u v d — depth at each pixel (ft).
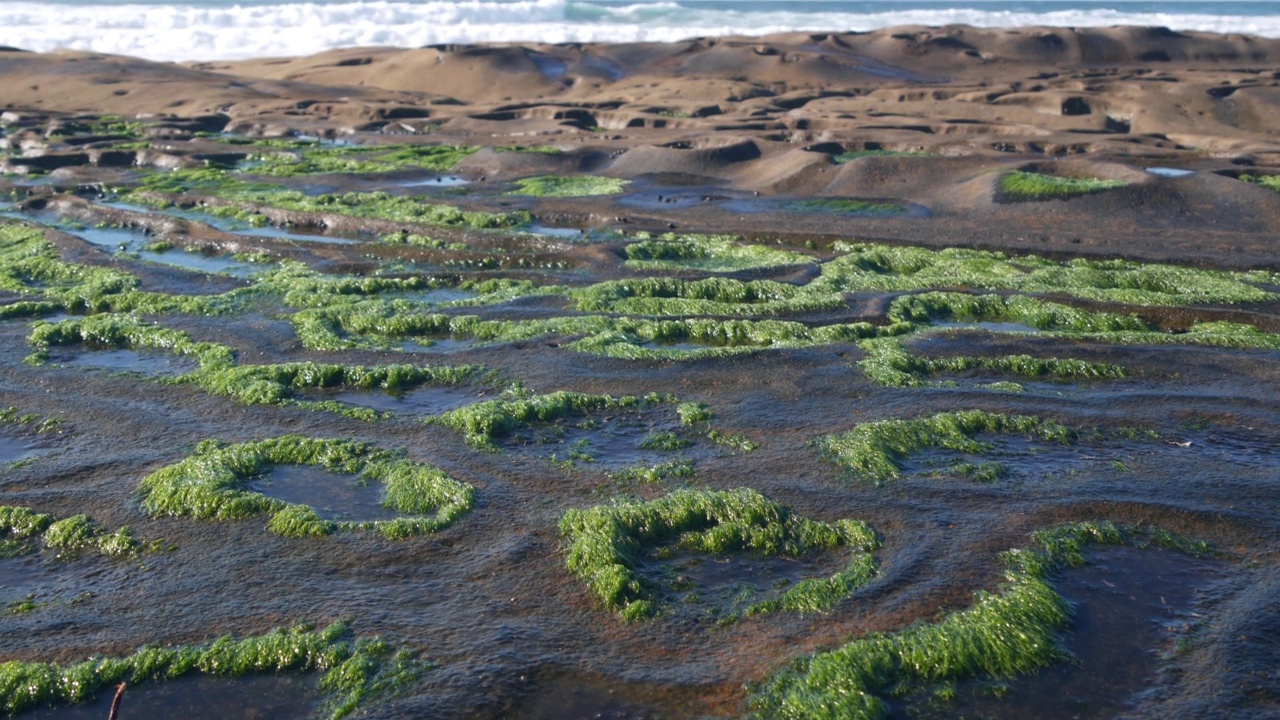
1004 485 32.35
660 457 34.73
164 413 38.34
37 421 37.52
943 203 80.53
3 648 24.27
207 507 30.68
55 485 32.40
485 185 91.56
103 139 114.83
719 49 175.42
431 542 28.99
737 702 22.41
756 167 96.27
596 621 25.35
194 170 98.37
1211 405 38.93
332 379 41.75
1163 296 53.78
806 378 41.78
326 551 28.58
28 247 65.31
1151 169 91.25
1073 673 23.48
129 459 34.30
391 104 138.00
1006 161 88.33
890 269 63.00
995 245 66.23
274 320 50.11
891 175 87.76
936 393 40.06
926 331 48.14
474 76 161.58
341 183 92.32
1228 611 25.62
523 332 47.88
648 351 44.78
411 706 22.38
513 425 37.14
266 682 23.45
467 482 32.45
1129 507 30.66
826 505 30.94
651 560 28.43
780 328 48.39
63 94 143.13
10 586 27.09
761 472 33.24
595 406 39.14
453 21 242.17
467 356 44.70
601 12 256.52
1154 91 134.10
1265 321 49.70
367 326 49.32
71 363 44.42
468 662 23.76
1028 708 22.45
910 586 26.50
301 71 169.99
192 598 26.37
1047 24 262.26
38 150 107.96
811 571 27.76
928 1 310.45
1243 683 22.85
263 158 106.93
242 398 39.52
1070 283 57.21
